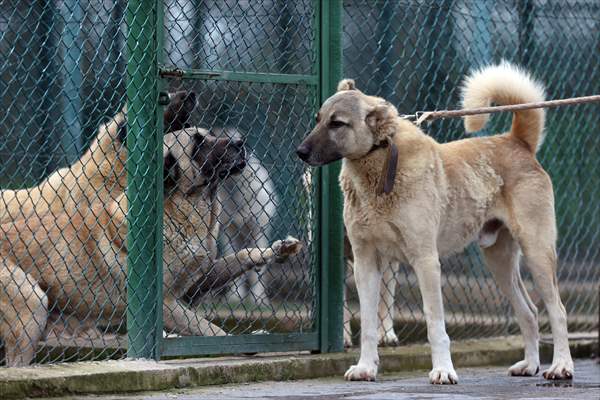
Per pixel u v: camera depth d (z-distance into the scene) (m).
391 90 11.93
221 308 11.42
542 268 10.03
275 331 10.78
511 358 11.91
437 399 7.86
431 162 9.60
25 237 10.16
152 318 9.24
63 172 10.45
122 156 10.25
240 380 9.30
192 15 9.60
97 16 9.67
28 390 7.79
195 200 10.29
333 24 10.48
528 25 12.70
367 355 9.58
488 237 10.45
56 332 10.45
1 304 9.96
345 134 9.33
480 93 10.32
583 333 13.52
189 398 7.98
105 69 10.11
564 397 8.02
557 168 13.30
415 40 11.91
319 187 10.48
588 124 13.55
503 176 10.23
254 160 10.27
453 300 13.07
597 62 13.46
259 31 10.09
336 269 10.56
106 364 8.68
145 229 9.21
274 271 11.04
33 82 10.04
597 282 14.02
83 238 10.26
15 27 9.91
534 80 12.57
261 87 10.11
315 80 10.37
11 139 10.61
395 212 9.39
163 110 9.31
